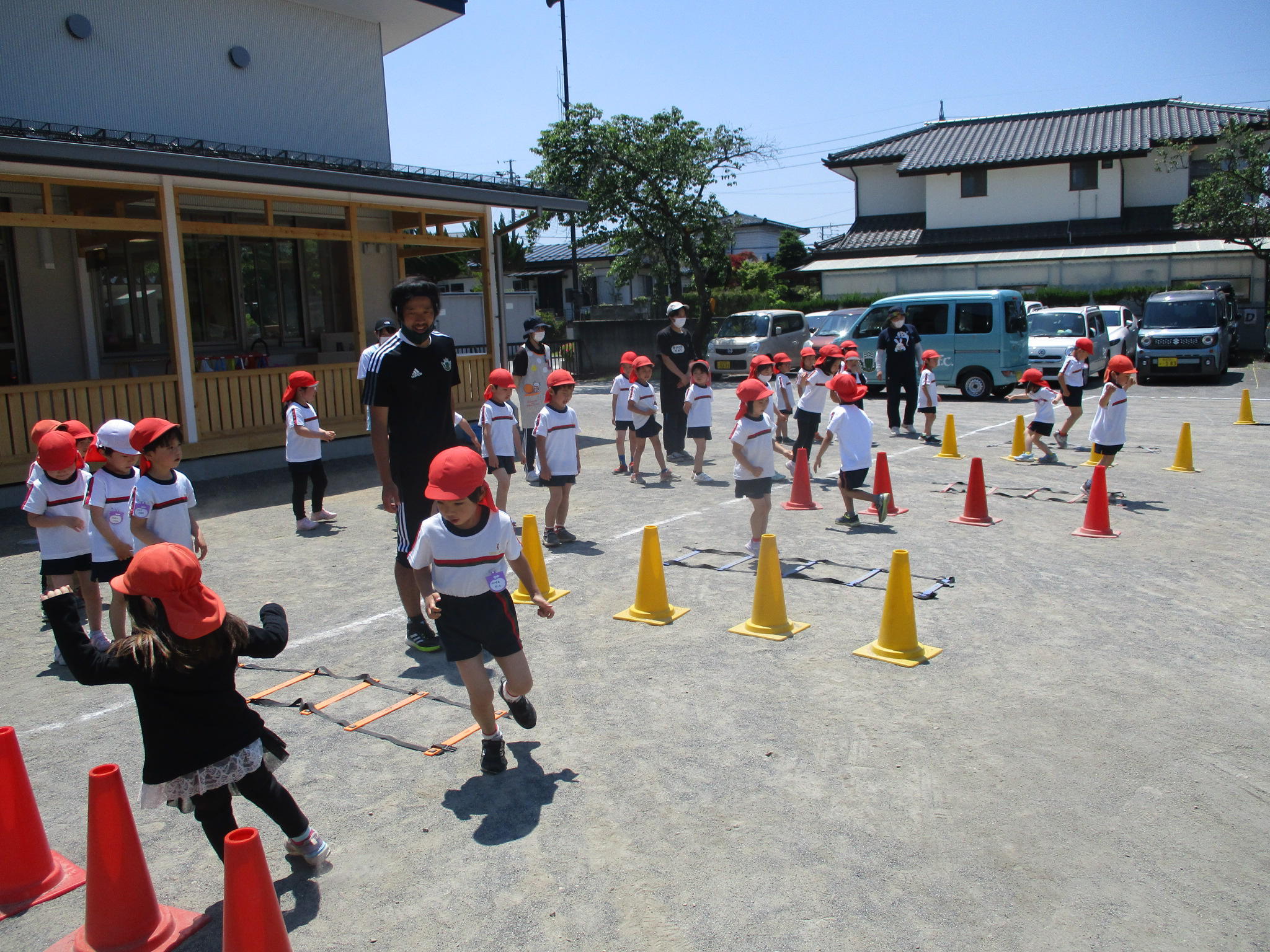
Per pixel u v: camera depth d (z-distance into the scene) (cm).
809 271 3356
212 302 1382
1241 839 347
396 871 341
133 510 495
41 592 718
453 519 388
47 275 1206
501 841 358
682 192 2731
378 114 1605
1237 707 460
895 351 1417
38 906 335
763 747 427
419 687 511
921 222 3481
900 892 319
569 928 306
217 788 311
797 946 294
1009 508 923
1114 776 394
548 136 2692
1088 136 3253
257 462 1226
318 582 717
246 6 1403
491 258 1502
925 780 394
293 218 1453
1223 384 2106
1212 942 291
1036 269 3058
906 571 529
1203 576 682
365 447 1366
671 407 1256
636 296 4138
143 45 1281
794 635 573
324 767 421
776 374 1277
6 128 927
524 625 605
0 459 1003
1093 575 689
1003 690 484
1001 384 1911
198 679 300
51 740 459
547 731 450
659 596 608
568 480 790
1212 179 2606
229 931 271
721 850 348
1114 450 926
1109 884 321
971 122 3656
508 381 840
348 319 1564
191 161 1045
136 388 1107
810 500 941
